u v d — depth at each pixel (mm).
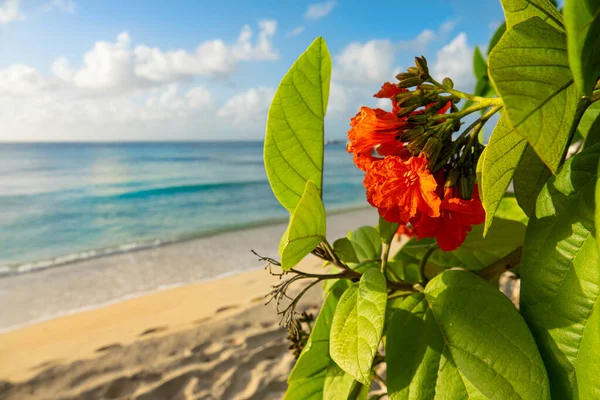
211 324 7523
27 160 59375
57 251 17672
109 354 6809
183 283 12109
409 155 853
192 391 5703
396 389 803
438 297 864
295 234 859
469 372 751
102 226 22344
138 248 17547
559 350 687
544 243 719
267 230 20750
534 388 685
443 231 832
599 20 494
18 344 7957
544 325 709
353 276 948
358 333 797
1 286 12953
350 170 51031
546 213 729
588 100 688
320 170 1016
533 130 505
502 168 685
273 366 6070
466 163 814
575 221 695
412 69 890
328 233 19141
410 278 1322
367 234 1326
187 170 48375
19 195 31250
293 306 922
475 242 1195
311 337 1047
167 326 8109
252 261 14531
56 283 13023
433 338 816
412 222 858
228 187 34688
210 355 6496
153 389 5762
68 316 9734
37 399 5730
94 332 8312
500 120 650
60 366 6520
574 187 709
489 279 1014
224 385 5754
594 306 655
